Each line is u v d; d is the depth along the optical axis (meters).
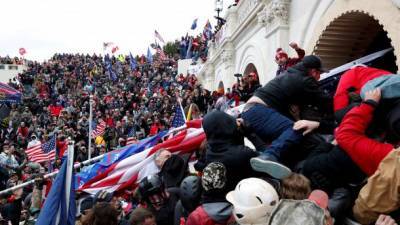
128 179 6.88
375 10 7.51
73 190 5.10
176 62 52.78
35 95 41.84
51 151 14.55
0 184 12.19
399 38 6.78
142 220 4.02
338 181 3.58
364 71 4.26
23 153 18.41
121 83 46.12
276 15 11.76
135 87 41.81
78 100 35.84
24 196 11.04
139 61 61.31
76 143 18.09
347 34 9.46
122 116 27.59
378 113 3.71
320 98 4.50
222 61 20.97
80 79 49.62
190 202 4.36
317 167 3.65
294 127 4.11
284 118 4.36
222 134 4.09
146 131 20.75
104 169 7.77
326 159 3.62
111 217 3.95
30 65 58.44
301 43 10.69
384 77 3.79
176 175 5.23
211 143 4.12
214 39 23.88
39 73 52.25
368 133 3.73
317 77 4.68
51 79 49.53
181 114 10.87
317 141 4.14
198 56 34.53
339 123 4.05
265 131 4.39
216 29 23.44
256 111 4.49
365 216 3.28
